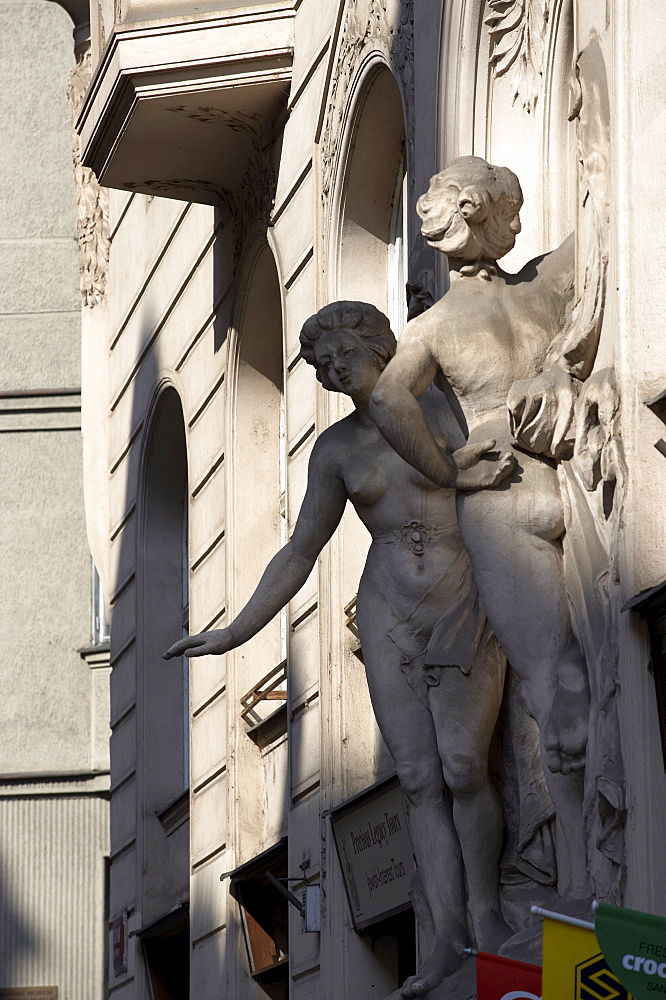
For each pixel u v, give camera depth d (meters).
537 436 14.39
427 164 19.86
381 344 16.44
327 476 16.73
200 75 28.45
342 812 23.14
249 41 28.06
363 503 16.58
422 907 16.33
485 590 14.56
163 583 38.03
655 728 13.05
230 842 30.44
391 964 23.30
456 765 15.53
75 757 50.03
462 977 15.29
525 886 15.68
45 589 51.31
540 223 17.94
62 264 52.84
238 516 31.28
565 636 14.30
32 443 52.09
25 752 50.19
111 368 41.59
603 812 13.49
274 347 31.28
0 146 53.47
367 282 25.14
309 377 26.36
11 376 52.28
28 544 51.56
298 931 25.70
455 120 19.06
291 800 26.39
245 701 30.64
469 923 15.76
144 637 37.78
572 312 15.01
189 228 34.69
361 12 23.94
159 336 37.06
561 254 15.41
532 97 18.44
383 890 22.00
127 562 39.41
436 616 16.16
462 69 19.06
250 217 30.31
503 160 18.66
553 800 14.19
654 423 13.46
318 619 25.31
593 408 13.88
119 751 39.50
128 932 37.62
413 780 16.09
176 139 30.09
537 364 15.05
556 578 14.41
